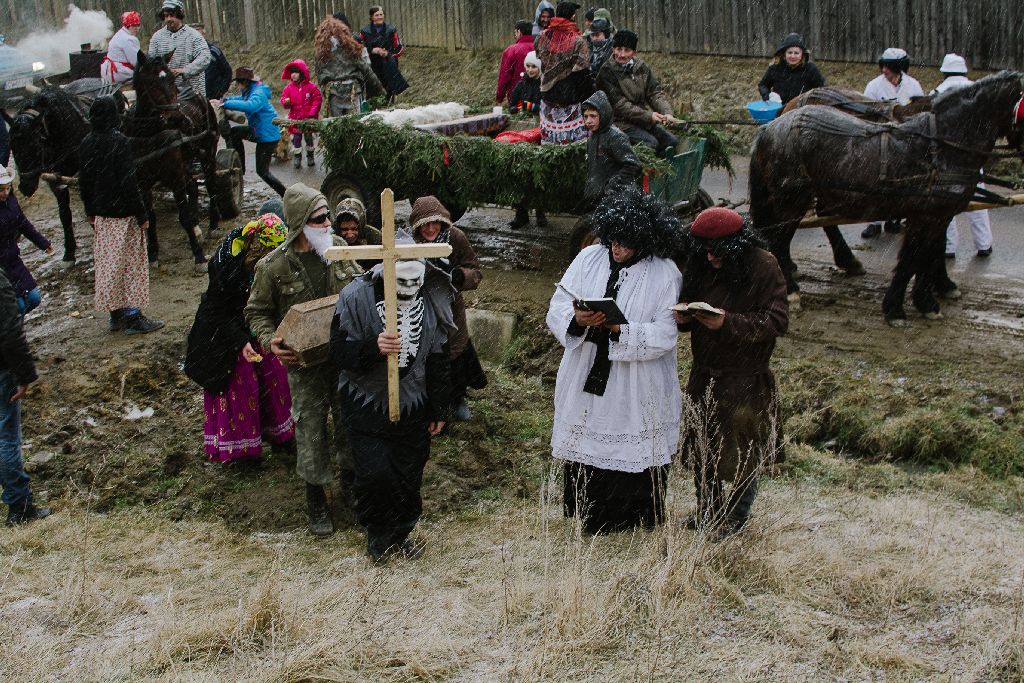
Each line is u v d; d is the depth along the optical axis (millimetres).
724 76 16250
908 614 4586
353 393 5461
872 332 8508
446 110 11305
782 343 8375
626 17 17500
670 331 5281
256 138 12711
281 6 21750
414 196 10320
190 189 10961
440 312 5453
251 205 13102
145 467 7117
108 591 5297
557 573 5199
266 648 4500
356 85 14359
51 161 10594
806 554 5199
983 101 8156
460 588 5172
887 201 8328
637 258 5336
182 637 4598
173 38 12727
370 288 5336
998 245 10523
